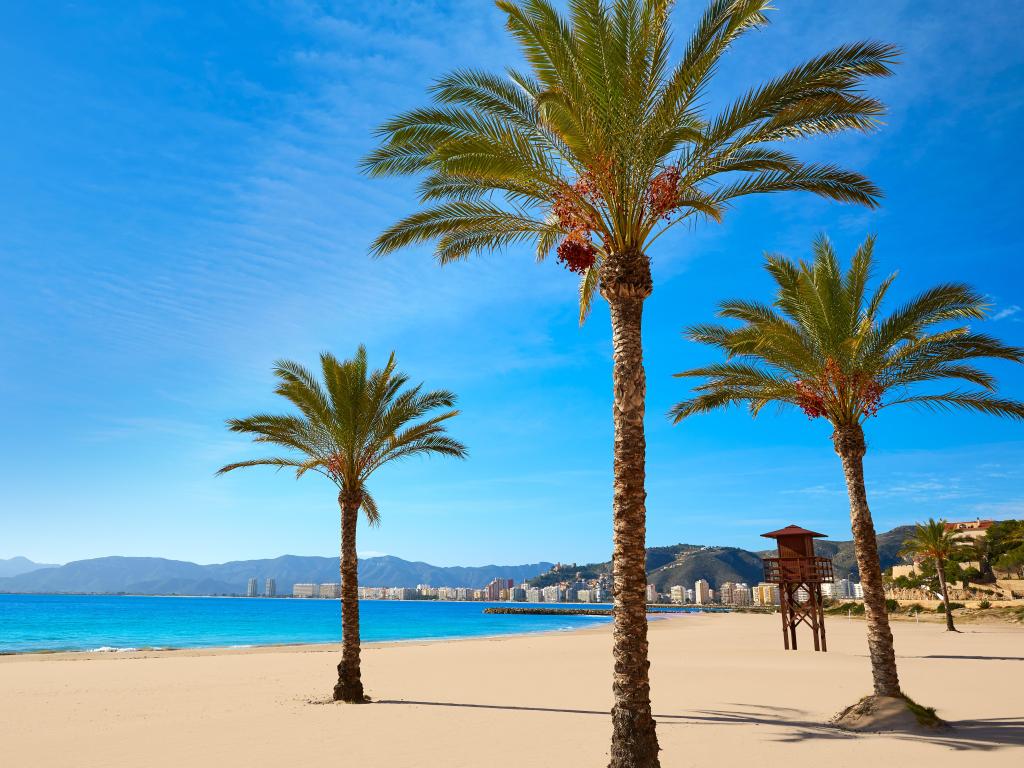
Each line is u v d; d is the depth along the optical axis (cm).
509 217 1302
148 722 1570
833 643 4306
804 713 1579
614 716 942
